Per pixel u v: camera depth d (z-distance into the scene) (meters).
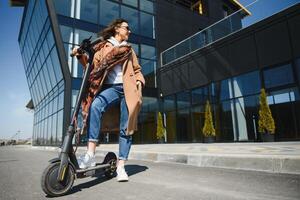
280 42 9.34
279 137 9.03
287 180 2.31
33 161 5.20
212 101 11.95
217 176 2.66
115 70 2.32
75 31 13.67
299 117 8.53
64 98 12.41
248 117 10.21
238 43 10.90
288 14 9.16
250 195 1.73
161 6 17.88
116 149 7.95
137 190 1.92
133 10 16.41
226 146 7.09
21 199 1.70
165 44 17.20
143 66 15.70
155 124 15.21
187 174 2.84
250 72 10.35
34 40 18.42
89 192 1.87
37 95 21.45
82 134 2.18
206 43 12.66
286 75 9.08
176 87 14.27
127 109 2.34
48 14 13.56
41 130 19.31
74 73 13.05
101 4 15.09
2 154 8.56
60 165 1.76
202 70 12.59
